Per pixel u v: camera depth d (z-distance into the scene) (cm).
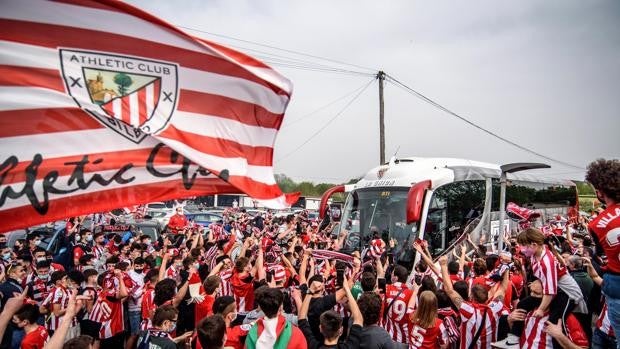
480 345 573
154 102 371
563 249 984
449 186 1276
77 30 343
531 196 1769
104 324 722
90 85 347
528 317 507
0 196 314
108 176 352
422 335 546
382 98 2541
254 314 672
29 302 555
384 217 1271
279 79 423
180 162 384
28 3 325
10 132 318
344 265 754
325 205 1331
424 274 788
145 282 837
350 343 444
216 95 400
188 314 807
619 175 380
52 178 331
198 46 388
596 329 536
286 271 837
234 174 399
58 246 1330
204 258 1047
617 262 381
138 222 1881
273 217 2672
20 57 323
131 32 363
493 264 878
